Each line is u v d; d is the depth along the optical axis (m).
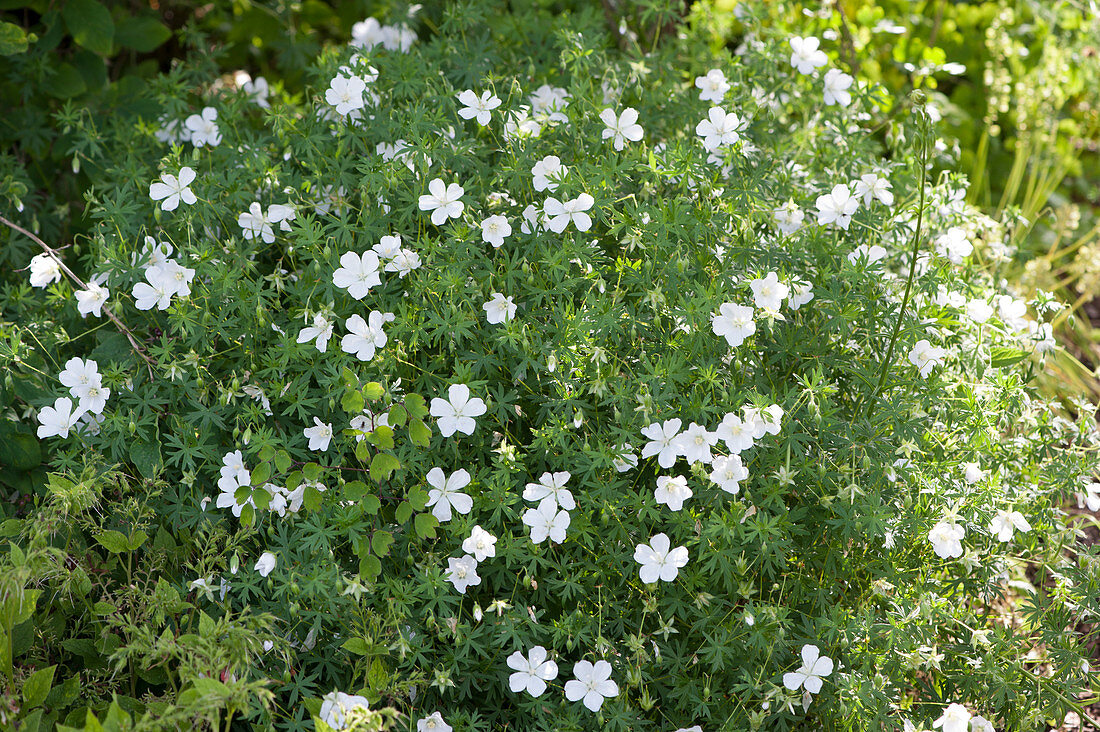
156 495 2.67
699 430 2.45
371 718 2.14
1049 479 2.86
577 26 3.60
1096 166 5.57
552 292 2.67
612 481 2.54
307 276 2.76
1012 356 2.94
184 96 3.60
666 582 2.55
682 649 2.53
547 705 2.44
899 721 2.60
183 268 2.73
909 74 5.02
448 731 2.40
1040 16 5.24
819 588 2.64
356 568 2.63
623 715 2.39
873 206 3.13
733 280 2.72
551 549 2.62
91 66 4.06
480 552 2.43
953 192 3.30
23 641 2.49
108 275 2.85
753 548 2.55
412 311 2.63
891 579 2.64
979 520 2.70
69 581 2.46
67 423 2.66
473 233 2.72
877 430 2.63
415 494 2.41
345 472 2.68
